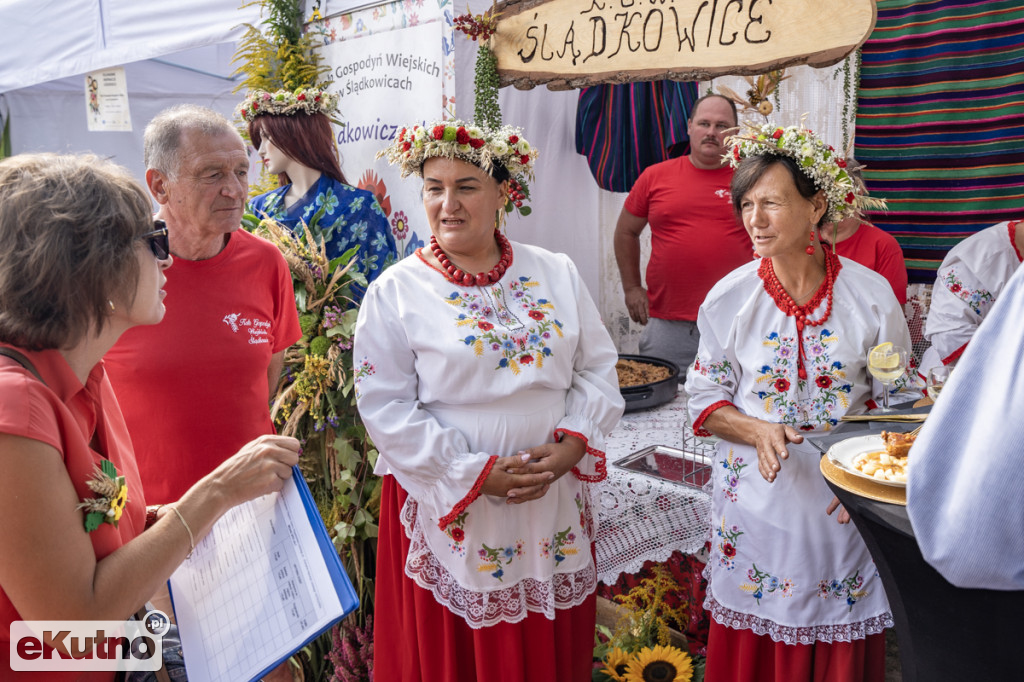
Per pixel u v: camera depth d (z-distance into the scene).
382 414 1.84
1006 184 3.29
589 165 4.25
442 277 1.92
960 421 0.96
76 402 1.16
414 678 2.02
